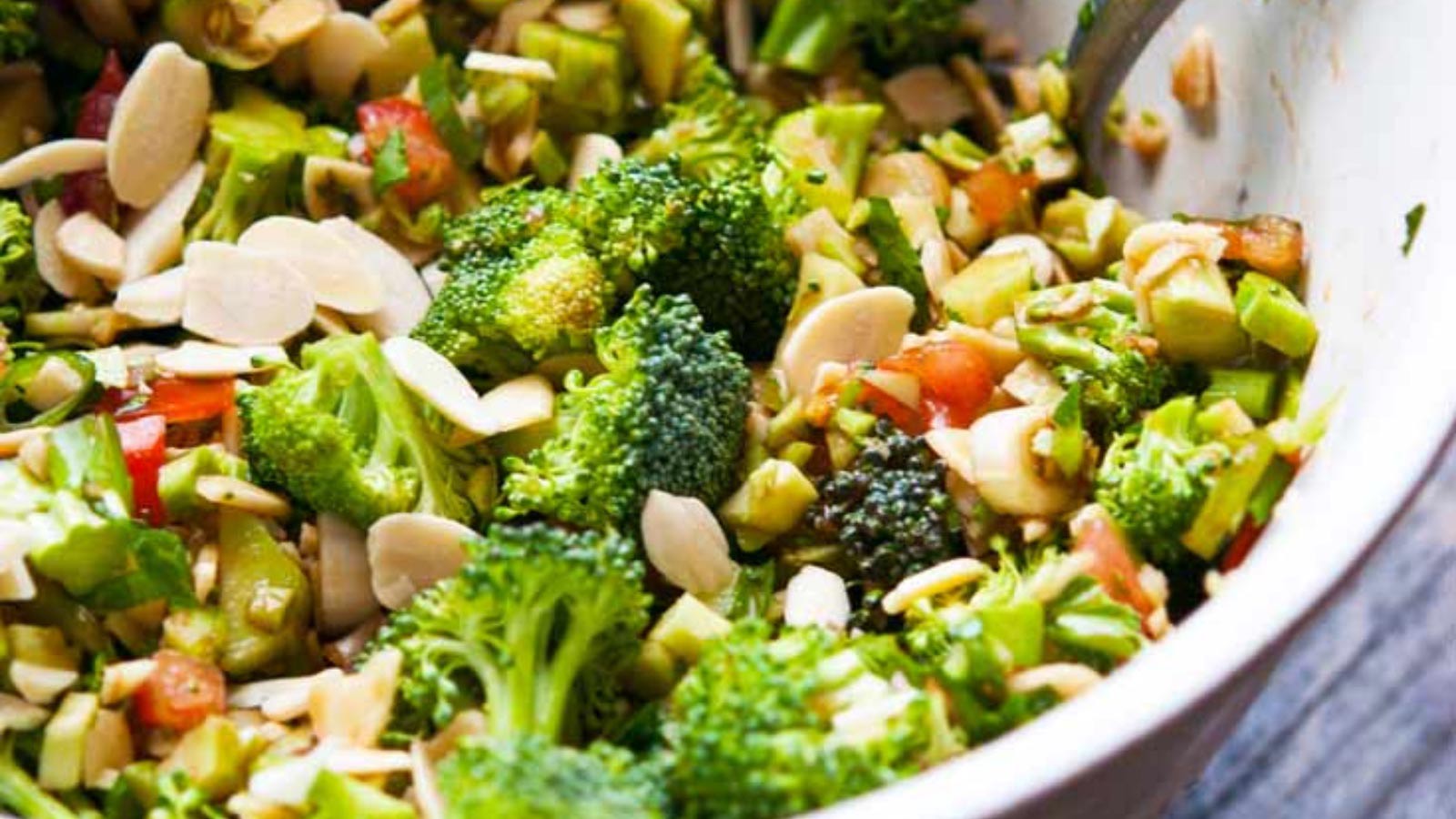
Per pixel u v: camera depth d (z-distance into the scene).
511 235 0.46
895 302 0.46
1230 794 0.51
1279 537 0.39
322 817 0.40
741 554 0.45
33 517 0.42
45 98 0.49
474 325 0.45
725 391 0.44
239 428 0.45
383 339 0.47
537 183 0.49
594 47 0.50
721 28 0.52
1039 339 0.45
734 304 0.46
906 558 0.44
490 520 0.44
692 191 0.46
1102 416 0.45
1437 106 0.43
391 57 0.50
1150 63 0.50
